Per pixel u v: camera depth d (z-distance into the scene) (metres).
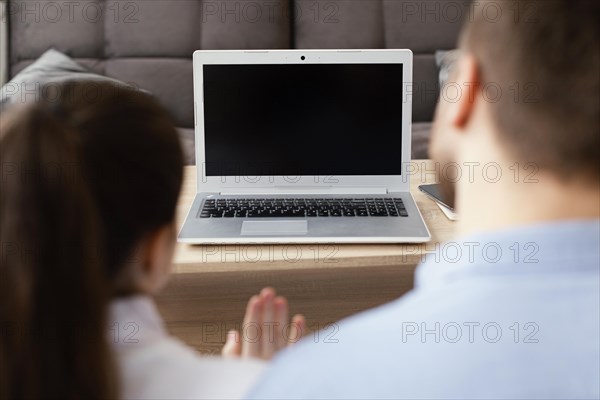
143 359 0.55
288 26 3.03
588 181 0.37
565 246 0.37
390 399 0.36
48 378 0.51
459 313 0.37
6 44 2.98
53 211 0.50
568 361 0.36
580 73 0.36
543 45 0.37
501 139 0.39
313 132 1.43
